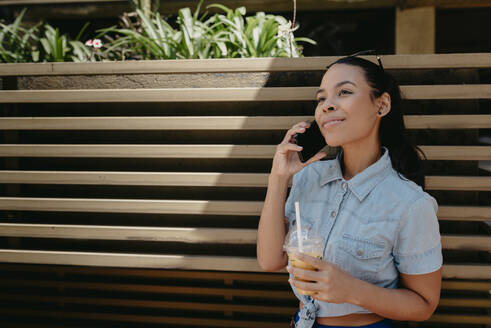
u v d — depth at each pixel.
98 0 3.93
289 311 1.98
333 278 1.11
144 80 1.77
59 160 1.86
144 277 2.05
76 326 2.16
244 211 1.73
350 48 5.38
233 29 2.20
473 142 1.68
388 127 1.38
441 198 1.71
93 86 1.79
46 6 4.02
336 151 1.71
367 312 1.28
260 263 1.43
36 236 1.81
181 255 1.78
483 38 6.23
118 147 1.76
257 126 1.71
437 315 1.83
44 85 1.81
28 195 1.86
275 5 3.85
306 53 5.15
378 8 4.11
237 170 1.80
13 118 1.78
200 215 1.82
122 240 1.86
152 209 1.77
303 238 1.18
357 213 1.27
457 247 1.65
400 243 1.23
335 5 3.91
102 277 2.06
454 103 1.68
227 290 1.99
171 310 2.09
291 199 1.47
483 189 1.62
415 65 1.63
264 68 1.69
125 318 2.10
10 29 2.58
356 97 1.22
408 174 1.40
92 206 1.79
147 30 2.22
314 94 1.67
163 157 1.77
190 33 2.19
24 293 2.13
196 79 1.76
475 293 1.81
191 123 1.73
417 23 4.02
